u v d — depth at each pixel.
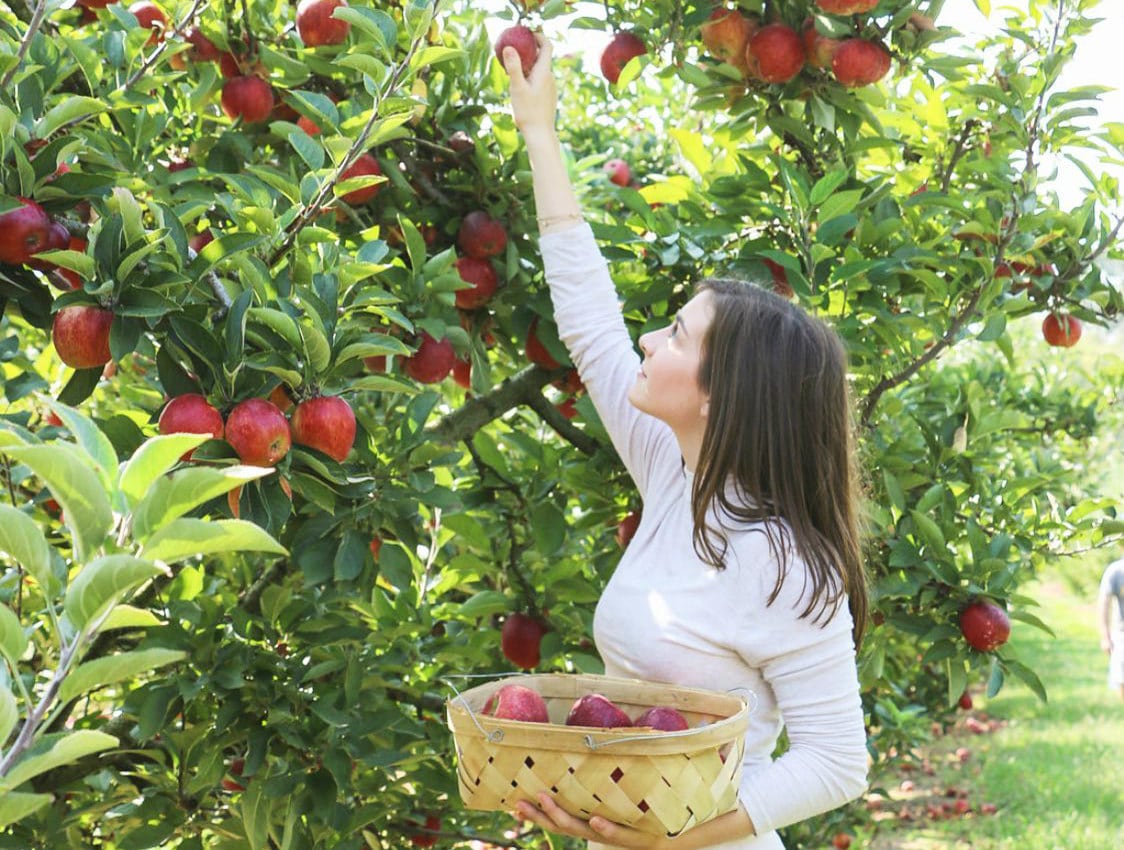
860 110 2.69
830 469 1.68
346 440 1.59
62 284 1.73
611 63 2.62
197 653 2.17
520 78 2.09
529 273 2.72
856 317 2.60
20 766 0.82
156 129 2.18
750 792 1.52
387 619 2.58
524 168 2.61
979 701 8.32
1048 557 3.06
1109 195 2.79
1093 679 8.84
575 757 1.33
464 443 3.06
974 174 2.98
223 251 1.62
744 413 1.64
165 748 2.38
